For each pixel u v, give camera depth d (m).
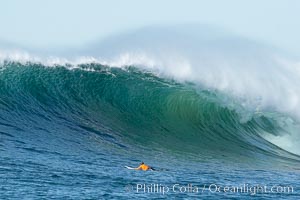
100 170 89.94
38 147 100.12
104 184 82.12
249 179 92.56
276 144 123.88
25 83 125.50
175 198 77.75
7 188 76.50
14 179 80.75
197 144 115.88
